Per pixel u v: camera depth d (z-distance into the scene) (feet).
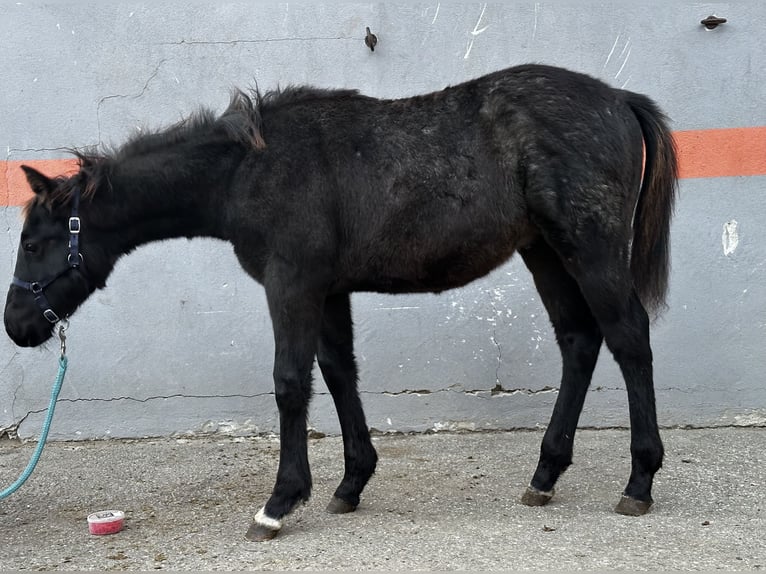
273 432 15.35
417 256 10.68
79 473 13.51
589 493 11.94
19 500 12.30
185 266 15.11
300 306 10.48
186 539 10.50
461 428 15.26
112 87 15.05
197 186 10.95
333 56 15.03
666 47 14.79
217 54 15.05
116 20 14.94
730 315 14.94
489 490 12.17
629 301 10.74
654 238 11.15
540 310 15.05
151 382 15.26
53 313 10.85
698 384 15.07
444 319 15.12
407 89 15.05
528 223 10.83
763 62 14.66
